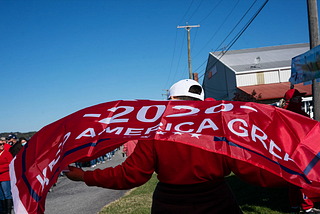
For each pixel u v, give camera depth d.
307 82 5.00
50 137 1.53
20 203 1.34
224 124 1.28
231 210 1.47
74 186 9.73
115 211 5.25
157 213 1.47
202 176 1.41
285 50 31.97
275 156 1.21
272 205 4.17
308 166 1.23
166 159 1.40
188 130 1.27
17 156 1.54
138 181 1.44
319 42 6.16
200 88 1.76
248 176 1.37
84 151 1.26
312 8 6.19
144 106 1.52
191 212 1.40
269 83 25.69
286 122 1.37
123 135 1.29
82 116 1.50
